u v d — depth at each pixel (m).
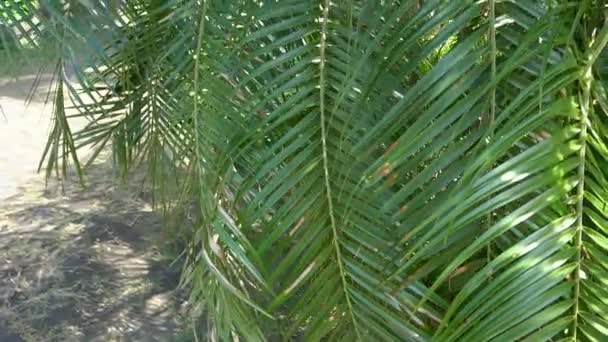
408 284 1.05
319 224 1.12
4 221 3.36
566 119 0.95
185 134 1.38
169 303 2.72
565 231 0.91
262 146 1.16
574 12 0.95
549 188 0.92
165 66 1.56
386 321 1.11
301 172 1.11
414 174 1.07
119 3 1.38
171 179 1.78
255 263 1.21
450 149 0.97
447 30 0.97
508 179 0.90
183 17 1.32
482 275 0.93
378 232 1.08
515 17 0.97
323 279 1.13
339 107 1.09
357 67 1.02
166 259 3.03
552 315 0.90
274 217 1.13
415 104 0.97
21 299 2.72
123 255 3.07
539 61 0.96
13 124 4.58
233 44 1.21
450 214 0.91
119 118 1.99
